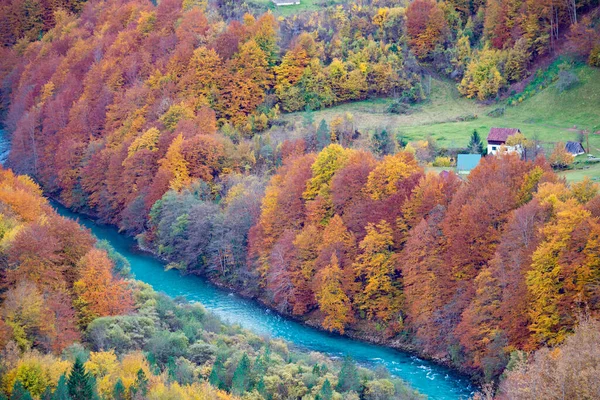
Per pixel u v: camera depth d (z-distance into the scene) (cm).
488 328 12562
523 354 11738
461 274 13675
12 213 14625
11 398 9506
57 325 11669
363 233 15462
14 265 12475
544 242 12212
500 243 13138
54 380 9981
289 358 12544
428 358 13575
